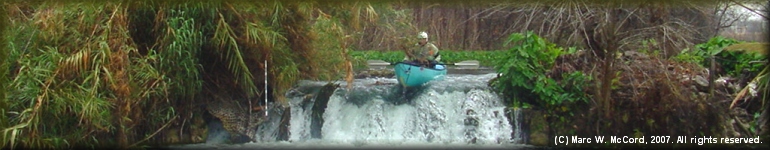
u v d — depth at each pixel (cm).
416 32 1136
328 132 966
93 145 789
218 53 877
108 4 790
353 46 1052
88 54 754
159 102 847
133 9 820
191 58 838
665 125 891
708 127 887
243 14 854
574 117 923
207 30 854
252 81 910
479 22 1373
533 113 936
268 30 855
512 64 934
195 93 890
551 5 833
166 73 827
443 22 1433
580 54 936
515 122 938
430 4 1045
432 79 1011
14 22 777
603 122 907
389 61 1197
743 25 982
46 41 777
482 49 1381
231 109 920
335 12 923
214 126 920
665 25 831
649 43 871
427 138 959
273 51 895
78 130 772
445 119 966
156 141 866
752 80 875
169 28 816
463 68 1259
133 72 787
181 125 885
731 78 944
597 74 889
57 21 773
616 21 834
